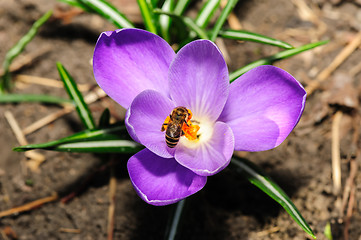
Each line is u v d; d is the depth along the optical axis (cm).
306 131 32
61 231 30
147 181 24
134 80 25
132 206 30
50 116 33
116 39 24
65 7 36
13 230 30
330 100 32
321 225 29
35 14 36
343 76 33
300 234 29
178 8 29
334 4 36
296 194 30
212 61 24
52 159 32
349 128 32
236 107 24
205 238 30
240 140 24
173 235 26
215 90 24
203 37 27
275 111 24
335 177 30
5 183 31
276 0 36
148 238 30
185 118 24
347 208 30
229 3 27
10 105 33
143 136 24
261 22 36
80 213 30
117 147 26
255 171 26
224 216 30
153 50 25
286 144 31
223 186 31
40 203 31
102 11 29
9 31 36
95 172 31
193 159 24
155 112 25
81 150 26
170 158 24
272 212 30
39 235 30
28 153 32
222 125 24
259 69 24
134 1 36
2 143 32
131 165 24
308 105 32
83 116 28
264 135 24
